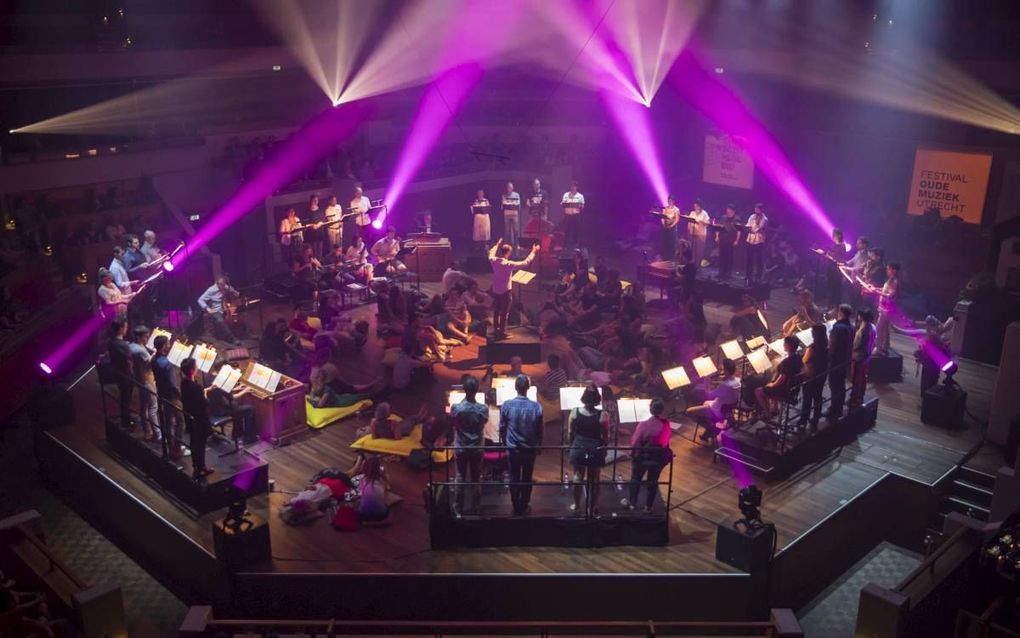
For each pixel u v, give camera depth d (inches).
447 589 481.4
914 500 584.7
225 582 483.8
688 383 602.2
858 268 770.8
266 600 483.8
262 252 984.3
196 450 529.3
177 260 842.8
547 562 493.0
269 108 1080.8
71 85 937.5
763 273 943.0
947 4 940.6
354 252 903.7
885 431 649.0
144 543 555.2
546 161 1138.7
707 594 484.7
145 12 989.2
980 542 495.8
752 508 482.6
